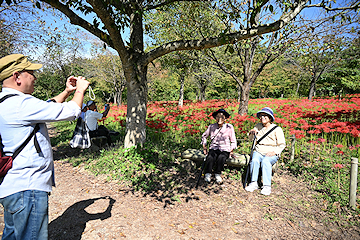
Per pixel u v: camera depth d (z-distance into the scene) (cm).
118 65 2091
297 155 507
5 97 145
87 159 507
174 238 255
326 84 2673
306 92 3547
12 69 149
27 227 150
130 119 499
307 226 283
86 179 412
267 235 266
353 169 307
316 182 392
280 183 400
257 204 334
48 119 148
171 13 818
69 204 325
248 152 517
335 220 291
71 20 396
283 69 2969
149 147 509
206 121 835
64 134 866
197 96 3309
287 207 325
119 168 433
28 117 145
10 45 754
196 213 309
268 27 347
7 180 144
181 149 574
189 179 417
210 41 380
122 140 644
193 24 789
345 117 782
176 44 418
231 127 416
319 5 390
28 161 148
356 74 2227
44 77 2511
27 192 148
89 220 284
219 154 406
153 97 3027
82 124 519
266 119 388
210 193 366
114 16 407
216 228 277
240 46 889
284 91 3644
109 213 300
